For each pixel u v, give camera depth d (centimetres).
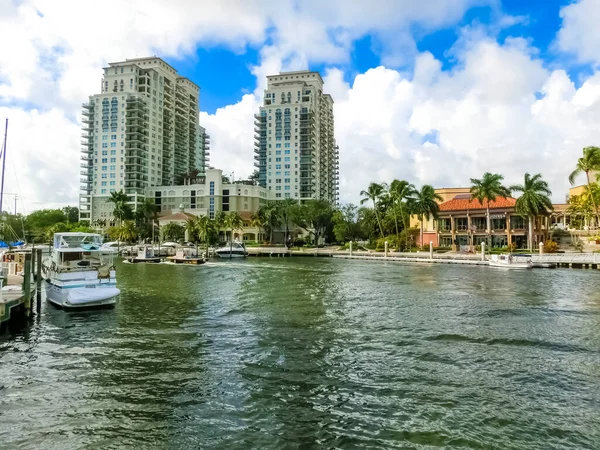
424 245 9169
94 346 1975
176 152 19500
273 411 1276
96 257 3091
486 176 7912
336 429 1165
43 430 1173
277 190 17800
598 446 1074
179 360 1758
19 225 10431
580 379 1525
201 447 1079
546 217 8681
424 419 1220
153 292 3778
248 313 2759
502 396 1376
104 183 16312
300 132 17762
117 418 1238
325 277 5103
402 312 2761
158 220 14412
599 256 5934
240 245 9894
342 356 1802
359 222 13100
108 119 16350
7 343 2031
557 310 2797
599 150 6594
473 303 3088
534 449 1061
